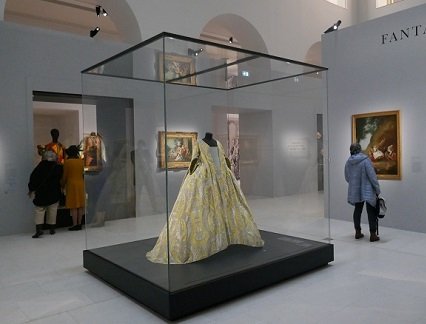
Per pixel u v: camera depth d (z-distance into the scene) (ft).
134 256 15.60
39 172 24.20
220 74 18.78
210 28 52.49
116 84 17.65
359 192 21.44
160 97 14.97
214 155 16.24
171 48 14.34
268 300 13.15
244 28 43.45
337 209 28.04
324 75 22.47
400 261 17.52
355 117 26.55
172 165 14.99
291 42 46.55
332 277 15.39
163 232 14.97
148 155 15.97
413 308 12.36
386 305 12.62
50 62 26.96
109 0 33.55
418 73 23.36
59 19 45.16
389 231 23.95
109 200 17.53
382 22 24.97
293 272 15.10
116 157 17.61
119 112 17.47
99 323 11.71
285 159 24.52
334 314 11.99
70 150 26.08
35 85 26.35
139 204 16.47
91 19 46.78
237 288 13.14
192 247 14.47
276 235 18.54
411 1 49.70
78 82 28.19
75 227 26.50
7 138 25.38
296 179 24.97
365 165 21.09
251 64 17.60
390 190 24.90
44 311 12.70
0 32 25.07
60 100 29.19
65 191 26.61
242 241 16.15
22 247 21.80
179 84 16.88
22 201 25.95
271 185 24.21
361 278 15.25
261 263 14.23
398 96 24.35
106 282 15.38
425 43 23.00
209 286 12.35
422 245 20.38
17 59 25.68
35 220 25.00
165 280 12.66
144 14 34.06
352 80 26.71
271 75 19.56
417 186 23.61
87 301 13.48
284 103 24.22
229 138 21.74
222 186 16.02
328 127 28.12
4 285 15.35
